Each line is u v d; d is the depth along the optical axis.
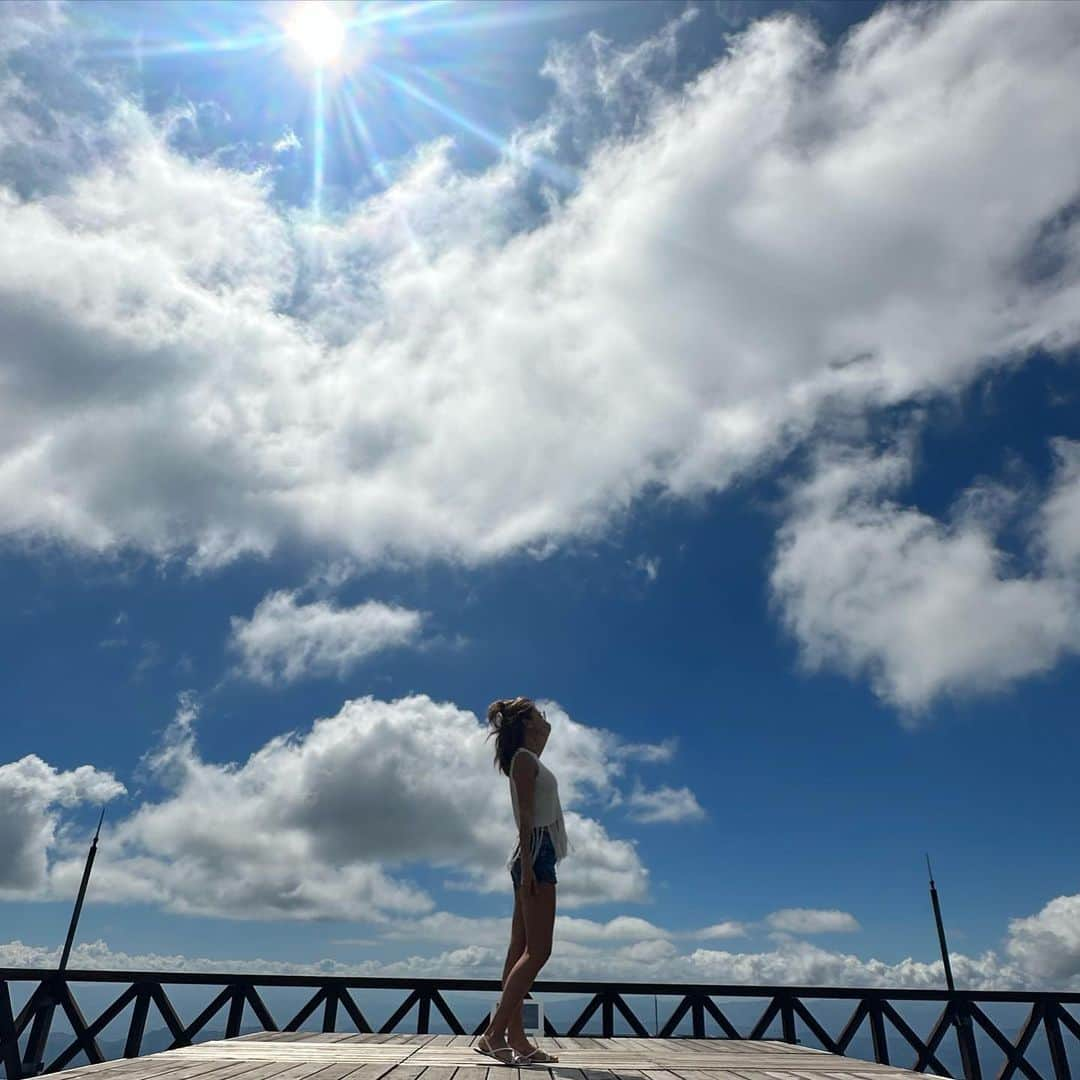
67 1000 6.90
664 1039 5.73
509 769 3.91
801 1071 3.75
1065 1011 7.65
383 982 6.98
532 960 3.68
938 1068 7.22
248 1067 3.38
